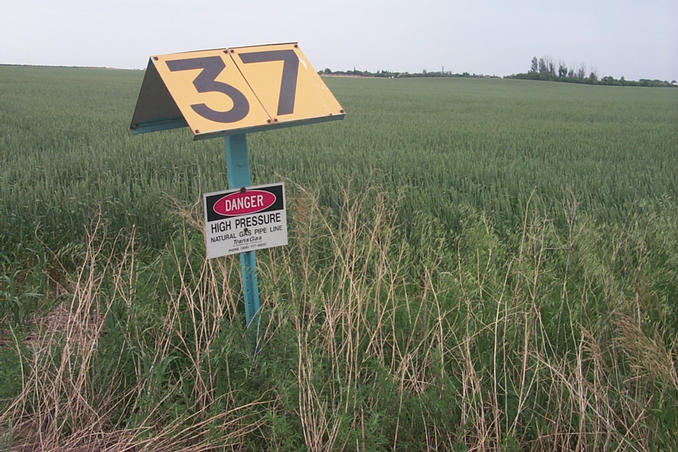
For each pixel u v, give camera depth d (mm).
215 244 3289
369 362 3543
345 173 9031
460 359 3549
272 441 3023
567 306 3947
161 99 3615
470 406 3043
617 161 12484
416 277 4801
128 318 3760
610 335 3627
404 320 3801
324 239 5309
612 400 3252
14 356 3514
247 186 3449
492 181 8836
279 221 3494
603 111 32094
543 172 9789
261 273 4156
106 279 4816
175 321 3859
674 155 13430
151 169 10234
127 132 16641
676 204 6996
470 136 17094
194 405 3264
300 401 2967
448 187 8578
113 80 54469
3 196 6980
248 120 3088
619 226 6203
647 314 3770
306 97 3336
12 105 25875
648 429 2941
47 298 4777
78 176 9453
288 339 3387
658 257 4734
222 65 3248
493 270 4305
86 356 3436
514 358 3562
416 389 3225
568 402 3145
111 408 3396
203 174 9125
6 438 2930
